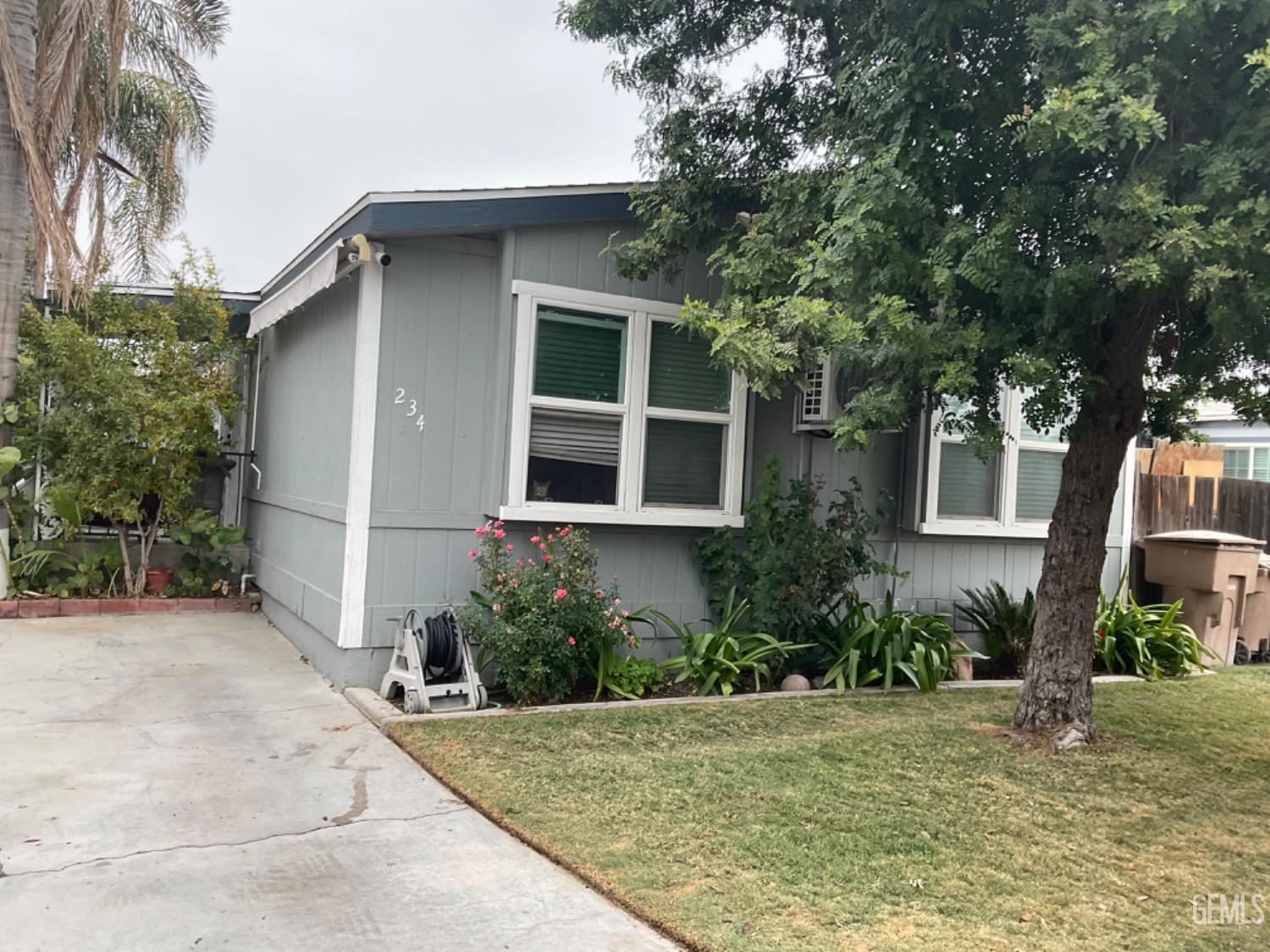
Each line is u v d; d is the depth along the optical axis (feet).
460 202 19.60
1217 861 12.10
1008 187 15.43
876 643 22.47
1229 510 34.17
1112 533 30.14
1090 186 14.12
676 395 22.56
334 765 15.14
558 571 19.34
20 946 9.09
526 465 20.40
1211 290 12.19
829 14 20.15
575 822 12.65
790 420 24.29
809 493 22.93
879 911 10.28
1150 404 18.52
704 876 11.03
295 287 23.17
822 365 20.20
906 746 16.99
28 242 29.94
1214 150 13.20
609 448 21.68
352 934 9.60
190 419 29.07
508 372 20.33
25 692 18.95
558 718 18.01
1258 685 24.58
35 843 11.62
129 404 27.96
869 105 16.28
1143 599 31.35
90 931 9.45
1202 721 20.03
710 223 21.61
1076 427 16.79
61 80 26.76
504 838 12.31
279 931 9.61
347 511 19.80
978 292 15.53
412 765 15.25
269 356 31.50
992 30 16.03
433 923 9.89
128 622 27.30
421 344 20.33
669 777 14.69
